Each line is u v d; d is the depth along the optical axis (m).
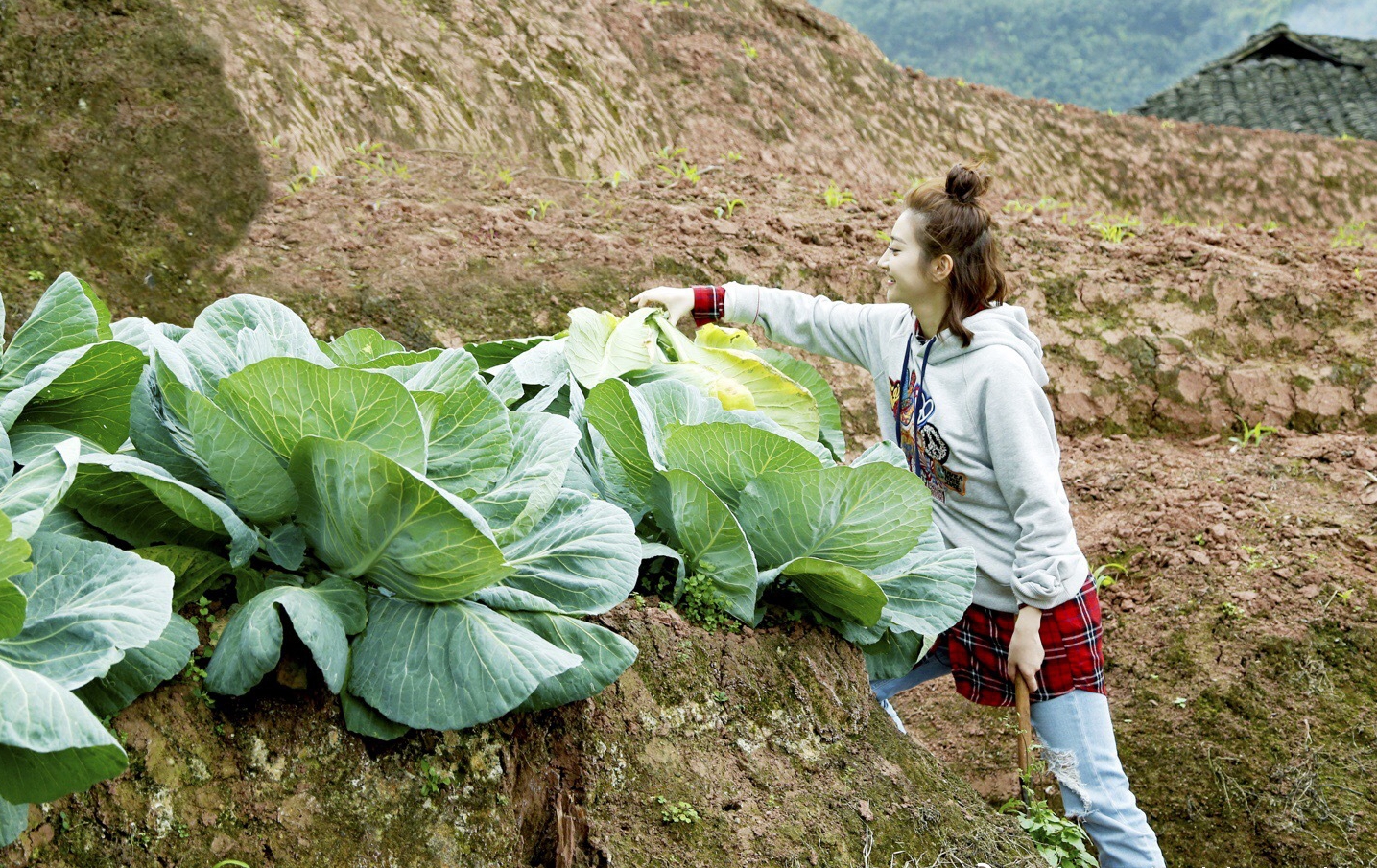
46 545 1.65
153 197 4.84
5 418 1.74
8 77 4.88
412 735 1.95
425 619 1.90
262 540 1.94
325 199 5.31
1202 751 3.96
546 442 2.07
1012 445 2.64
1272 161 12.37
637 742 2.15
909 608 2.50
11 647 1.52
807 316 3.19
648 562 2.50
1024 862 2.28
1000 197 10.20
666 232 5.66
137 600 1.57
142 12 5.46
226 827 1.75
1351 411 5.98
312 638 1.73
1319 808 3.71
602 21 8.70
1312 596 4.37
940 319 2.78
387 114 6.21
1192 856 3.75
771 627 2.50
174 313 4.52
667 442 2.31
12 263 4.34
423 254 4.98
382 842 1.86
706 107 8.64
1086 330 6.07
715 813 2.11
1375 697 4.03
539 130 6.90
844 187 8.23
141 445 1.95
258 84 5.62
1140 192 11.59
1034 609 2.67
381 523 1.76
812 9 11.56
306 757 1.86
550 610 1.98
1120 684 4.33
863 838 2.18
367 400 1.75
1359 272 6.77
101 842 1.64
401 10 6.98
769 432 2.24
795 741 2.32
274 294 4.57
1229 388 5.96
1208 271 6.54
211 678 1.75
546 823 2.04
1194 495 5.09
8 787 1.40
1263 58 20.12
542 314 4.85
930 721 4.39
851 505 2.25
